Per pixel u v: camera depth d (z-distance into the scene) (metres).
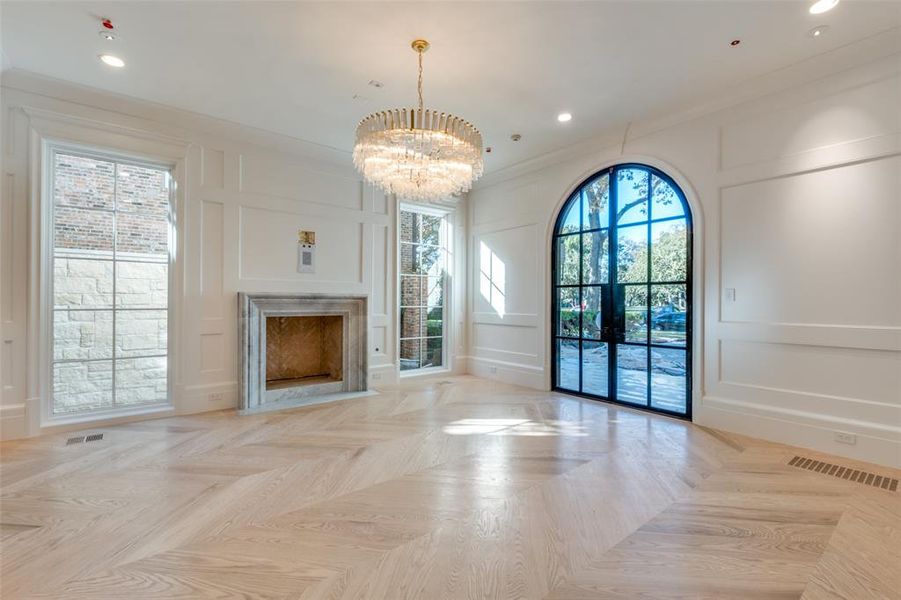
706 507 2.38
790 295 3.34
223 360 4.41
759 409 3.50
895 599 1.65
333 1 2.52
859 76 3.00
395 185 3.44
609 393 4.71
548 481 2.71
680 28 2.77
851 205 3.05
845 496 2.50
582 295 4.98
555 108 3.94
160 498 2.46
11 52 3.11
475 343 6.34
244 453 3.18
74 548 1.96
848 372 3.08
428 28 2.78
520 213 5.64
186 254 4.17
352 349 5.21
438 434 3.64
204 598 1.64
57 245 3.66
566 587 1.72
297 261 4.89
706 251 3.84
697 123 3.89
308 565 1.85
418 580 1.76
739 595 1.67
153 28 2.80
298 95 3.72
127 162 3.97
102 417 3.79
